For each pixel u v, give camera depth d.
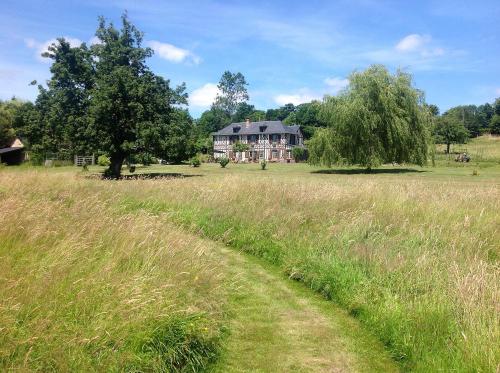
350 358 4.71
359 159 39.72
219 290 5.88
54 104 31.66
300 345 4.96
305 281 7.02
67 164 53.12
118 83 30.39
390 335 4.96
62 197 10.37
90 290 4.36
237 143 85.94
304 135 104.06
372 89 38.69
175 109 33.97
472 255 7.27
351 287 6.16
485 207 11.03
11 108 72.38
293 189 12.87
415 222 9.48
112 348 3.80
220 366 4.46
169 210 11.09
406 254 7.04
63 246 5.31
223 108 113.31
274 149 86.56
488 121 127.19
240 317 5.68
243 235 9.43
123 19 33.69
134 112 30.78
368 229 8.70
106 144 30.28
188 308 4.64
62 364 3.48
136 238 6.23
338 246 7.82
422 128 39.75
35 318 3.79
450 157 63.50
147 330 4.09
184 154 33.88
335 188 13.22
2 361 3.40
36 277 4.45
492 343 4.07
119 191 12.73
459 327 4.59
